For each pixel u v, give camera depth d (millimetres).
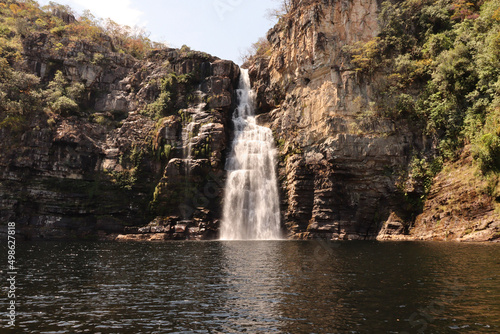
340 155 46094
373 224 45438
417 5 49969
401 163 45344
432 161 42906
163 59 66125
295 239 46719
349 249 30688
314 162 49438
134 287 16453
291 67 58125
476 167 36094
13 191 49438
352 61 49250
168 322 11570
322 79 52781
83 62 63875
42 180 50531
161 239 48406
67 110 56781
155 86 62406
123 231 50469
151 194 52875
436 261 21953
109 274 19828
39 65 62281
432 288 15070
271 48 66562
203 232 49375
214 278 18375
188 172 52219
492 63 37031
